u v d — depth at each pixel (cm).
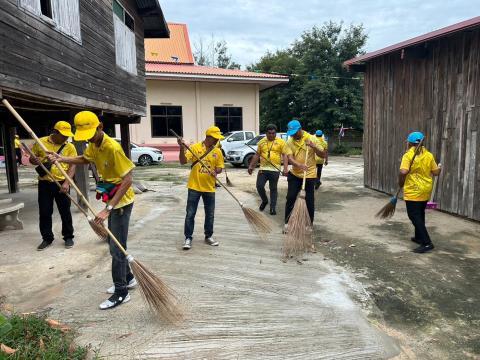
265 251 509
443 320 331
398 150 872
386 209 522
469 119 655
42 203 503
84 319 328
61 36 590
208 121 2098
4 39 454
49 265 451
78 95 649
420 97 784
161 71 1891
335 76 2666
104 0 770
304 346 292
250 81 2061
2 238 558
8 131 952
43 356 261
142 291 321
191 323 322
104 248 512
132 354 279
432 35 661
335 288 393
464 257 480
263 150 720
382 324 325
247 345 292
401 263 462
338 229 618
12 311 338
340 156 2461
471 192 656
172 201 864
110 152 316
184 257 484
